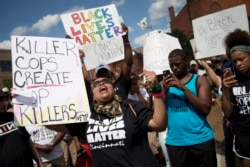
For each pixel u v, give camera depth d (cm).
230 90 316
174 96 340
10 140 324
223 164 523
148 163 245
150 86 239
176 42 493
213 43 480
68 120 294
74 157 569
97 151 250
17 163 323
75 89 304
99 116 258
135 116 246
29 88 291
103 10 403
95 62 391
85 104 301
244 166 325
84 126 301
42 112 289
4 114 329
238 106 313
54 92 298
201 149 328
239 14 459
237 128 321
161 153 550
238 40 300
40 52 304
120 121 247
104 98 254
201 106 322
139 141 247
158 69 476
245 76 304
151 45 492
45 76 299
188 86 339
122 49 395
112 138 245
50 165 462
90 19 399
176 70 346
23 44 299
